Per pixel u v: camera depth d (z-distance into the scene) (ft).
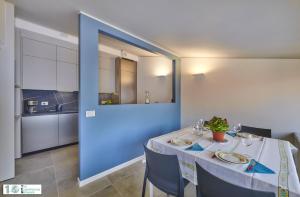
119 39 8.45
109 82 14.32
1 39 6.48
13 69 6.92
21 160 9.15
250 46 8.91
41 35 10.20
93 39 7.06
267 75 10.58
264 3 4.98
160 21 7.10
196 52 11.48
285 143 5.55
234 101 11.51
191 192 6.42
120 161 8.48
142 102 15.34
